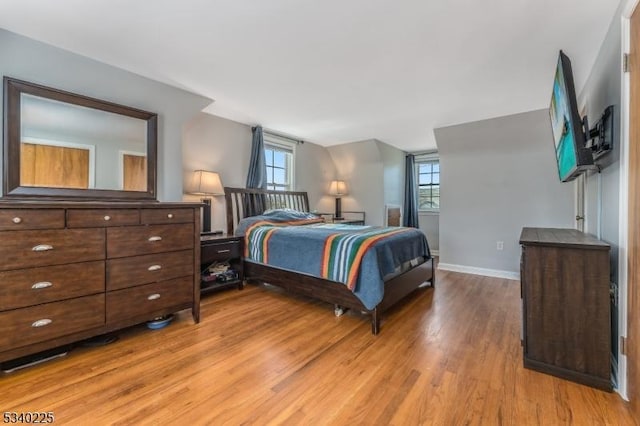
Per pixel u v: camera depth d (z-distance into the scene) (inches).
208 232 143.8
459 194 180.2
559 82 79.9
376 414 57.3
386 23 72.8
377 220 223.3
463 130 165.5
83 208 77.7
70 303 75.7
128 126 105.8
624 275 62.2
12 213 67.3
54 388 64.6
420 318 105.7
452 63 93.6
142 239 89.1
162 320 97.4
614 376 66.1
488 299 126.7
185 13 70.0
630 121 59.6
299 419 56.1
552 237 79.6
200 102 123.8
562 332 68.5
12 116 81.9
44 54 85.3
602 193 80.7
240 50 86.7
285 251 121.9
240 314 108.7
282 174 198.5
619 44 66.7
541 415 56.7
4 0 65.8
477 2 64.8
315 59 91.7
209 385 66.2
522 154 160.9
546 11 67.9
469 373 71.0
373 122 161.9
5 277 66.6
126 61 93.7
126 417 56.1
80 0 65.8
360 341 87.7
